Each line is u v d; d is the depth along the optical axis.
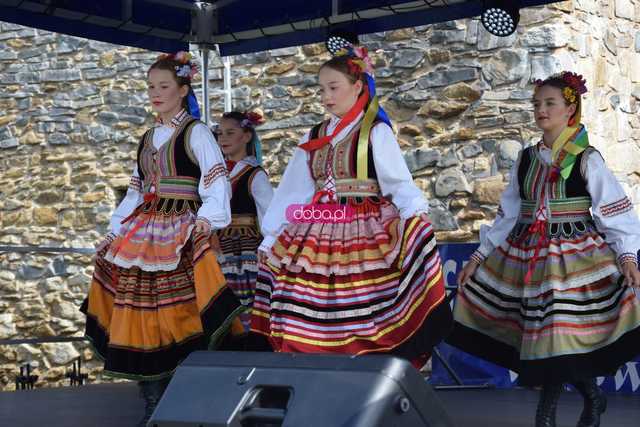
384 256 3.19
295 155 3.45
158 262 3.65
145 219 3.73
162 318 3.65
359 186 3.30
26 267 8.85
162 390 3.71
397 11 4.90
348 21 5.05
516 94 6.55
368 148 3.30
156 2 5.25
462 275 3.79
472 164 6.70
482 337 3.75
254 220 4.75
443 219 6.79
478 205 6.65
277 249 3.35
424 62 6.93
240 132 4.81
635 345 3.42
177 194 3.73
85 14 4.99
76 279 8.67
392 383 1.82
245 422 1.91
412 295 3.14
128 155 8.53
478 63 6.71
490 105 6.65
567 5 6.53
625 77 7.14
